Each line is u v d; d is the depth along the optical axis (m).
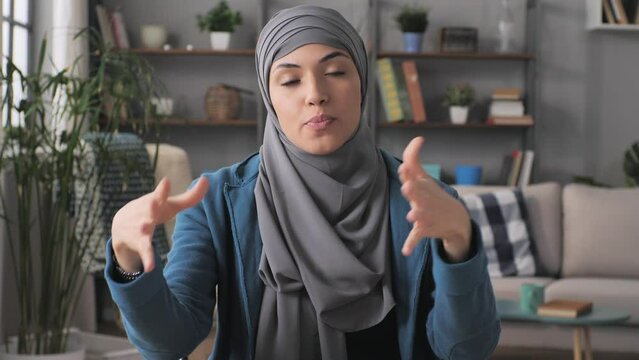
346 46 1.17
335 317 1.18
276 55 1.17
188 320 1.09
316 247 1.18
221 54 5.78
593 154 6.17
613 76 6.14
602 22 5.97
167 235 4.35
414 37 5.82
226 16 5.75
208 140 6.05
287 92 1.17
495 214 4.84
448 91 5.89
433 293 1.19
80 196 3.95
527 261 4.76
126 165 3.68
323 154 1.19
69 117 3.51
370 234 1.20
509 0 6.11
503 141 6.18
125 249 0.95
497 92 5.86
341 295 1.17
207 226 1.22
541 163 6.16
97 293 5.55
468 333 1.07
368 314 1.19
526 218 4.87
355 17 6.03
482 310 1.06
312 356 1.20
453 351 1.10
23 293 3.61
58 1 4.83
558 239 4.88
